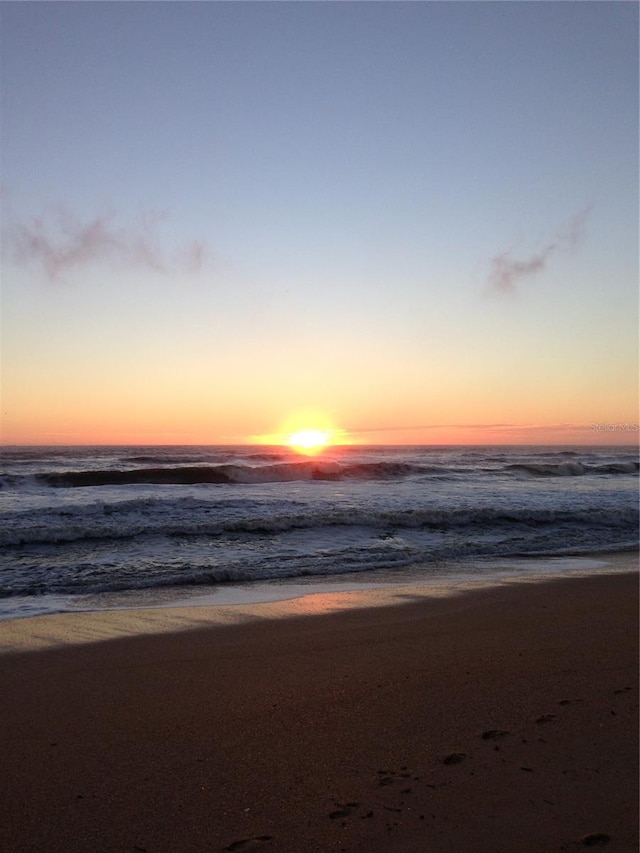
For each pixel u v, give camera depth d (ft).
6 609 27.43
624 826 10.68
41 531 42.93
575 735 14.33
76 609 27.48
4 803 11.74
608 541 46.06
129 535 44.65
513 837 10.40
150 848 10.32
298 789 12.15
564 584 32.58
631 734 14.35
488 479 98.22
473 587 31.86
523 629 24.16
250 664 20.17
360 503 61.41
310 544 43.47
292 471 97.04
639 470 126.82
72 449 203.62
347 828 10.77
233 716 15.90
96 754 13.79
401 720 15.46
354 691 17.60
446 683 18.12
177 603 28.66
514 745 13.87
